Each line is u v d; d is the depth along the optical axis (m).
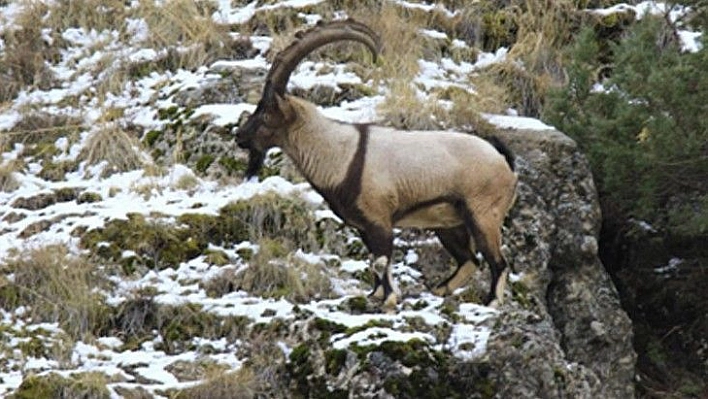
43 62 48.78
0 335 37.00
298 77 46.06
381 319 35.47
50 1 51.19
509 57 48.78
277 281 38.72
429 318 35.72
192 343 37.12
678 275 44.56
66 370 35.78
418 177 36.09
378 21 48.50
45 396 34.47
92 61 48.97
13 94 48.31
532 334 35.59
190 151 43.56
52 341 36.84
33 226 40.69
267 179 41.53
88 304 37.84
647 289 44.62
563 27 50.72
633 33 45.75
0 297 38.16
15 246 39.72
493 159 36.56
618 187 43.03
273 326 36.56
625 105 43.03
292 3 49.75
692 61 43.03
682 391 42.28
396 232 40.12
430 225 36.88
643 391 42.25
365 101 45.16
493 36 50.34
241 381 35.28
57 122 46.50
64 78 48.62
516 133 43.38
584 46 45.47
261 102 36.34
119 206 41.16
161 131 44.66
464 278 37.81
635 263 44.78
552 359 35.62
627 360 41.09
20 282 38.50
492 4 51.28
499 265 36.66
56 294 38.19
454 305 36.59
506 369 34.94
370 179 35.91
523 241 40.75
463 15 50.47
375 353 34.38
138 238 39.59
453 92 46.03
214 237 39.94
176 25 49.41
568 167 42.50
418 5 50.41
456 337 35.31
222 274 38.81
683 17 46.75
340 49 47.53
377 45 36.34
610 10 51.09
